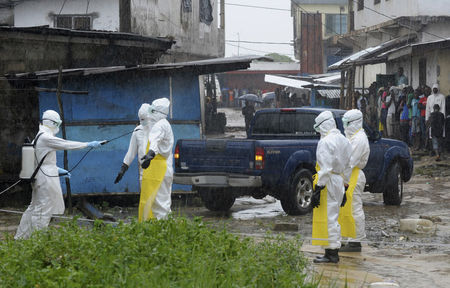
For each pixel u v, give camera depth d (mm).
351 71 31031
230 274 5785
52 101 14008
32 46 16578
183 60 37906
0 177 14227
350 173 9109
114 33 17766
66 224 7516
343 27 77438
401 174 14609
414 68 29328
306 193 13086
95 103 14102
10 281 5715
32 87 14289
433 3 30422
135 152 10234
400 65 31047
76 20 27859
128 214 13375
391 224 11992
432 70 27328
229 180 12367
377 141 14102
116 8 27734
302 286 5934
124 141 14156
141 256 6285
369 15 38219
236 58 14430
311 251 9578
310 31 65938
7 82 14227
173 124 14266
